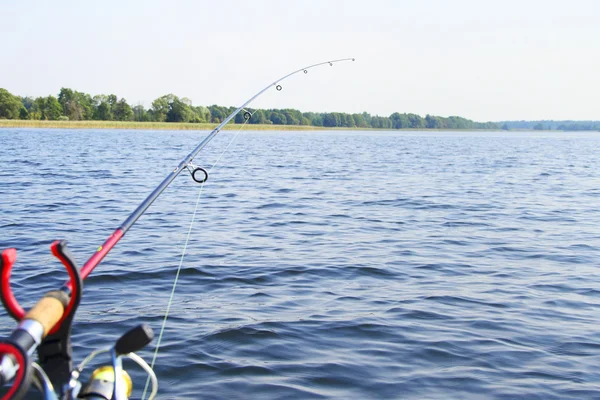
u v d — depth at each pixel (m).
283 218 13.71
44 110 121.12
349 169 28.84
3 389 4.13
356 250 10.34
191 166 5.38
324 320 6.68
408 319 6.78
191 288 7.90
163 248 10.20
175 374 5.29
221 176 24.03
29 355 2.09
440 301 7.48
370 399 4.92
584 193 19.86
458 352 5.86
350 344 6.03
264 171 26.92
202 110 131.38
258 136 93.31
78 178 21.88
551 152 52.81
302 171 27.17
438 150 53.06
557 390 5.10
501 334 6.35
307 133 131.75
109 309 6.97
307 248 10.45
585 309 7.25
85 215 13.48
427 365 5.57
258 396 4.93
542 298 7.68
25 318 2.15
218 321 6.59
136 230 11.81
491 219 14.04
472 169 30.31
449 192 19.52
